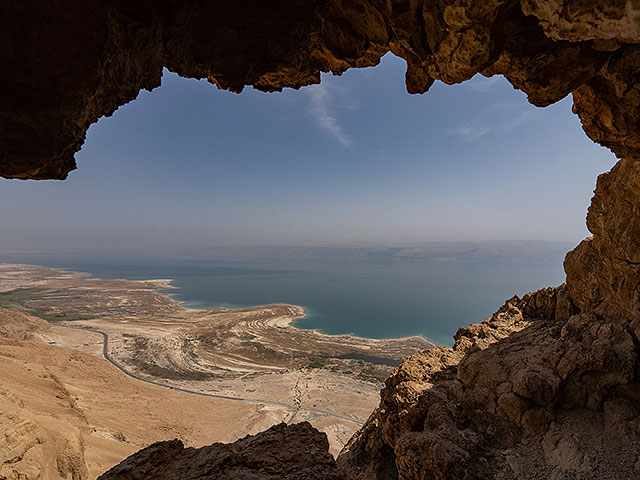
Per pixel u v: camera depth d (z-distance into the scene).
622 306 16.16
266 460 7.06
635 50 6.63
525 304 24.12
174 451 7.89
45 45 6.66
